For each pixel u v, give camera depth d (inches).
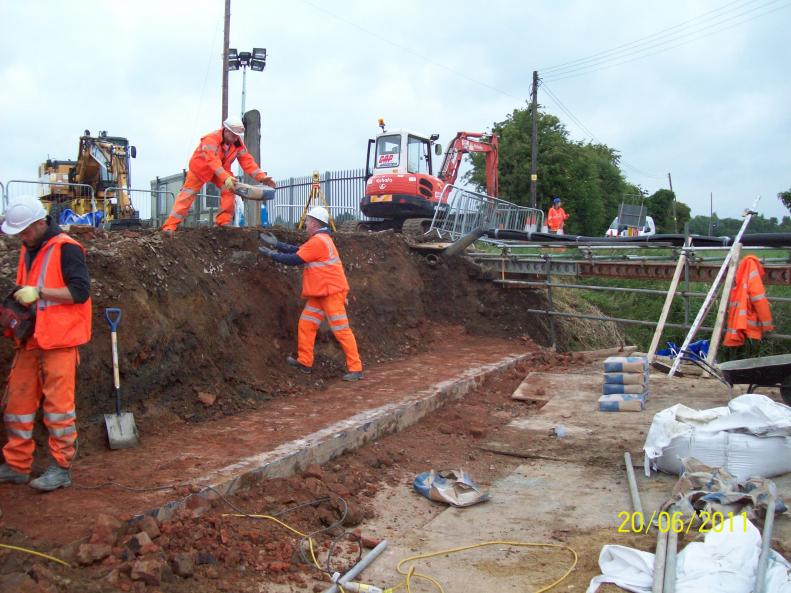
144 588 146.1
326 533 191.9
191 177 344.8
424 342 455.2
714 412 243.9
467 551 187.0
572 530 199.8
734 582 147.8
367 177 709.3
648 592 153.9
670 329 678.5
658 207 2265.0
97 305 238.1
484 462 264.7
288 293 351.9
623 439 281.6
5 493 179.3
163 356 261.0
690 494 196.2
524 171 1663.4
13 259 235.9
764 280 377.7
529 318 522.9
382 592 159.8
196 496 183.3
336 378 347.6
